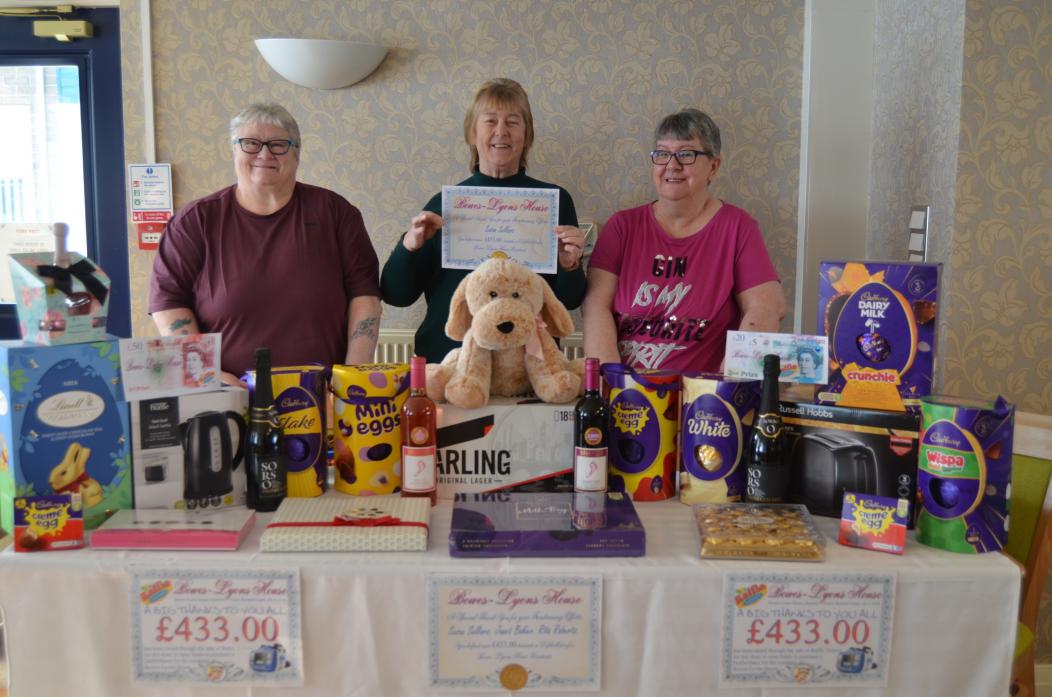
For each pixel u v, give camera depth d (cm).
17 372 129
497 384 158
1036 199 243
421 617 126
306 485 148
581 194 310
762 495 145
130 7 301
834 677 127
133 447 138
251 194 227
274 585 125
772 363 143
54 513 128
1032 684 160
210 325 228
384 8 302
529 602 125
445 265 206
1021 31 237
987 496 131
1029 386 249
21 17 318
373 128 308
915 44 268
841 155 304
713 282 228
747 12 303
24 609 126
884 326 146
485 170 251
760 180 310
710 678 127
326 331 230
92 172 326
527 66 304
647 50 304
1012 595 126
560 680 127
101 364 135
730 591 125
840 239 307
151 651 126
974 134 240
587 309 231
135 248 310
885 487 141
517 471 152
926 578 125
